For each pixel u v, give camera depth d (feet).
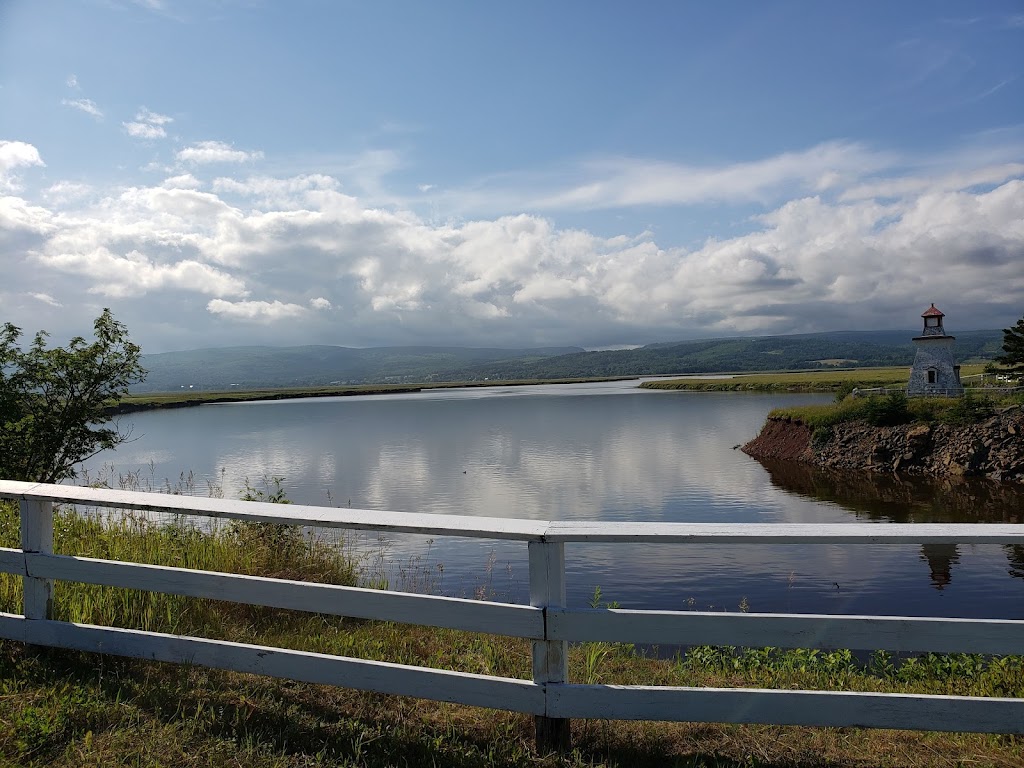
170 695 12.99
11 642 14.67
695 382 611.06
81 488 14.03
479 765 11.25
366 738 11.96
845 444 147.23
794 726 12.55
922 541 10.02
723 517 97.60
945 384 168.86
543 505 108.17
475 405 455.22
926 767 11.21
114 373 53.36
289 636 17.04
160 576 12.92
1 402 48.85
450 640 17.97
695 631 10.64
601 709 11.02
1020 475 119.03
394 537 64.64
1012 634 10.05
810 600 50.06
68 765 10.93
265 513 12.17
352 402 566.36
